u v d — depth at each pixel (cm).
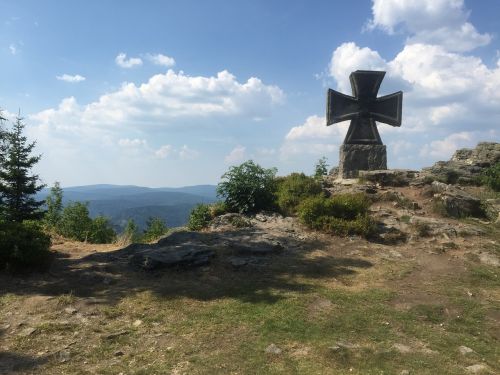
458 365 631
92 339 701
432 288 942
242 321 763
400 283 972
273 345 677
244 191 1581
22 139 2953
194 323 758
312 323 758
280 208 1609
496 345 702
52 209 3372
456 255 1173
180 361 634
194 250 1087
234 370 609
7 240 981
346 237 1305
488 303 868
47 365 620
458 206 1563
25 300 841
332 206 1425
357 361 633
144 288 920
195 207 1574
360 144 2134
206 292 899
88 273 993
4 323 749
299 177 1945
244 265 1052
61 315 784
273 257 1130
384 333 728
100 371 605
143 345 686
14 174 2878
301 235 1322
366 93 2153
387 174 1897
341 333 724
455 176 2097
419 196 1714
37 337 701
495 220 1516
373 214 1491
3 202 2909
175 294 888
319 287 933
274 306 823
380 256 1161
